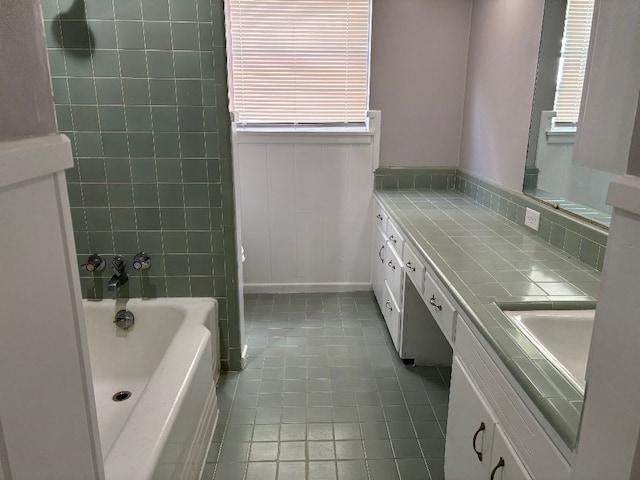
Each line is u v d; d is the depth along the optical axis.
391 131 3.47
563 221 2.07
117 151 2.31
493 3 2.86
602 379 0.73
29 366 0.62
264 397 2.46
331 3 3.27
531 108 2.38
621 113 0.66
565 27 2.05
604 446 0.73
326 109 3.47
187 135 2.30
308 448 2.10
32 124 0.63
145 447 1.45
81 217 2.39
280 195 3.54
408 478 1.94
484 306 1.50
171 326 2.46
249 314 3.39
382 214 3.21
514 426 1.20
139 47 2.18
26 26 0.62
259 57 3.35
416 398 2.46
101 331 2.47
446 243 2.20
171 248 2.46
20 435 0.61
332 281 3.74
